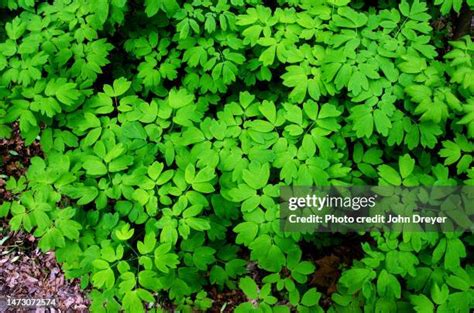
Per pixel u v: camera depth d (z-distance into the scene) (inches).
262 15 54.2
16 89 53.5
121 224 51.0
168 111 53.6
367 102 49.9
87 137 53.0
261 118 53.1
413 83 50.2
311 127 51.1
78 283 60.1
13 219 49.7
